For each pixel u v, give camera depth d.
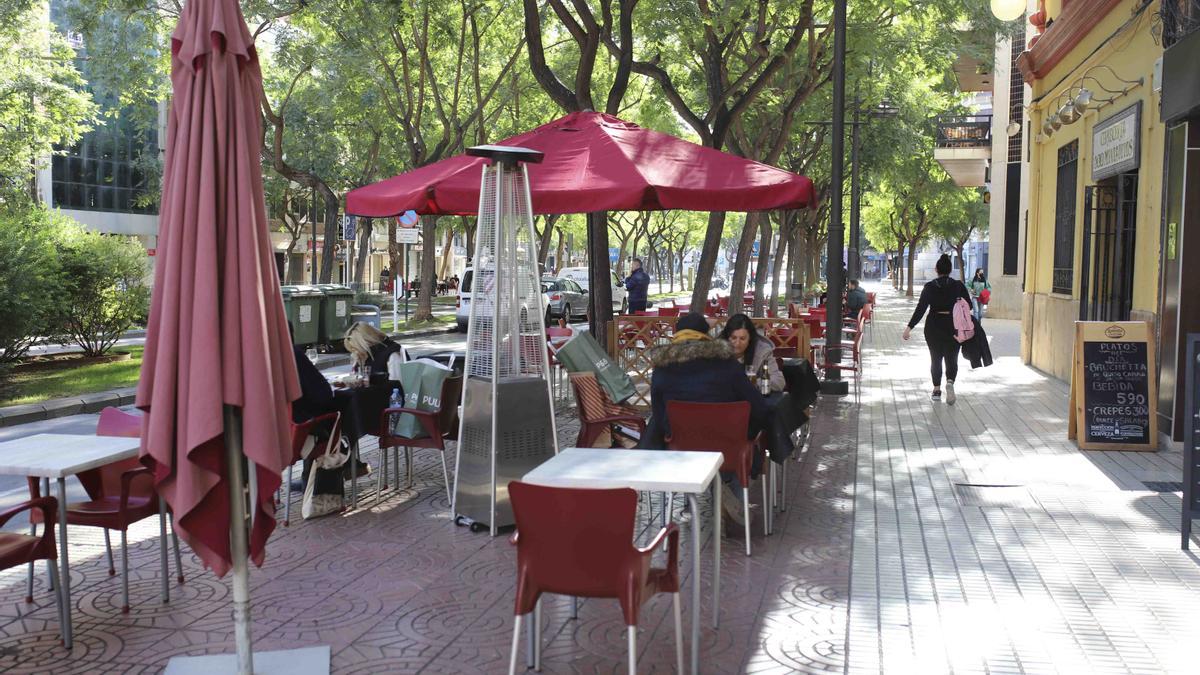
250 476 4.57
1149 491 8.25
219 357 4.19
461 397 7.69
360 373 8.62
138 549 6.76
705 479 4.67
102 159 52.88
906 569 6.23
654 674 4.65
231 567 4.52
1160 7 10.84
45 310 16.77
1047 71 18.03
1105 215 14.22
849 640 5.05
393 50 27.47
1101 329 10.12
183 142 4.25
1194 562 6.34
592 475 4.75
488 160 7.19
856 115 27.91
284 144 36.62
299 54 24.11
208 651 4.95
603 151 8.89
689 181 8.54
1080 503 7.87
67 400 13.79
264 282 4.43
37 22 25.73
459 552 6.63
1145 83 11.92
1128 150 12.47
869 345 24.23
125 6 20.58
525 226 7.29
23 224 17.89
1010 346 23.48
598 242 13.38
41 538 5.04
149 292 20.33
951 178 45.12
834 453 10.00
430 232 31.97
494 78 30.45
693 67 22.02
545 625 5.29
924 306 13.66
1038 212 18.67
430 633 5.18
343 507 7.74
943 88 29.84
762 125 22.14
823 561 6.41
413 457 10.07
